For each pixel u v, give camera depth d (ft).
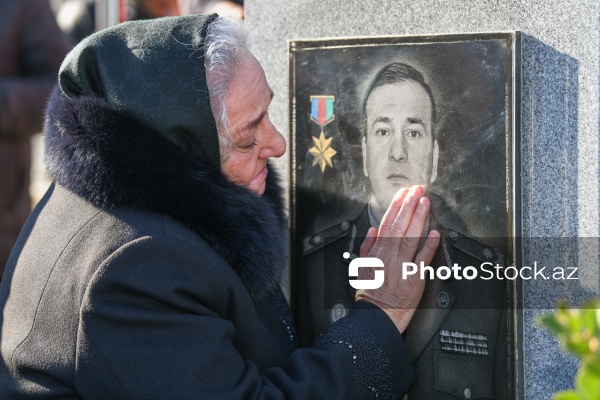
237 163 6.19
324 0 7.06
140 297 5.57
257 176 6.48
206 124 5.83
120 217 5.77
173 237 5.68
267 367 6.31
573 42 6.01
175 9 12.46
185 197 5.75
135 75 5.82
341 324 6.38
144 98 5.77
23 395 5.91
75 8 15.51
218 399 5.52
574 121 6.03
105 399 5.55
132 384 5.49
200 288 5.70
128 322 5.52
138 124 5.78
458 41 6.40
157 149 5.75
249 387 5.74
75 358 5.65
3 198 10.61
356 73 6.84
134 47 5.91
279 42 7.30
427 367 6.61
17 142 10.64
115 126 5.75
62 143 5.93
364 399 6.17
